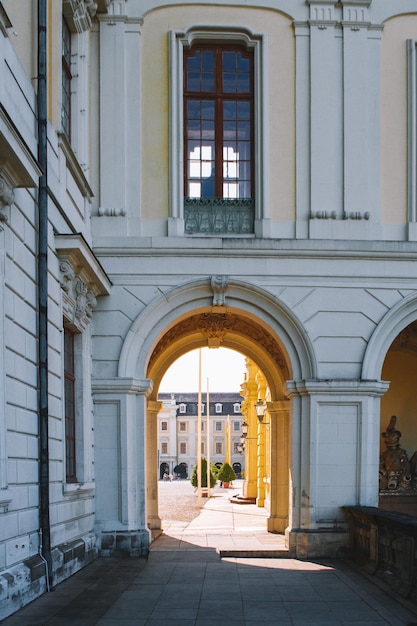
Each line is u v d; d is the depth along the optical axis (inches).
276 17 513.0
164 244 487.8
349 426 482.0
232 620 294.7
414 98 509.0
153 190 499.2
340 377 486.6
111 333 483.8
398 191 506.9
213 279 485.4
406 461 650.2
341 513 474.3
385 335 492.1
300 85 508.4
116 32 504.4
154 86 505.4
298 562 450.3
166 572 408.5
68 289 401.1
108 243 487.8
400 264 497.0
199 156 513.7
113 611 303.0
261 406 841.5
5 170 276.2
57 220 382.9
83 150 470.3
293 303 490.6
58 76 390.9
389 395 676.7
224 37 512.1
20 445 306.2
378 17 514.0
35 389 331.0
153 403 637.9
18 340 307.4
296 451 485.7
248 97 519.5
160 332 492.1
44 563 328.2
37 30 344.8
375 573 397.7
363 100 507.2
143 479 481.1
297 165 503.2
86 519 444.8
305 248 489.7
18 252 309.4
